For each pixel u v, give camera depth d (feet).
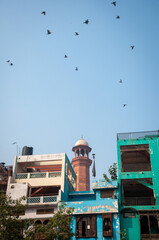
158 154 106.63
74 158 200.03
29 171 127.54
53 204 100.63
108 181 102.83
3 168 128.36
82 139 211.41
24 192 106.22
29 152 141.38
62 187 111.96
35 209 101.76
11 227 72.79
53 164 129.29
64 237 76.84
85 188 186.80
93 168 123.54
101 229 91.20
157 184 101.19
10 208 75.77
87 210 94.94
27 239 71.82
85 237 90.89
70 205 97.30
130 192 115.65
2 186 117.19
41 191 118.93
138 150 109.40
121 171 106.42
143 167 118.93
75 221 94.22
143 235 90.38
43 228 75.66
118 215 92.63
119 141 111.96
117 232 89.71
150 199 101.35
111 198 96.12
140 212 94.73
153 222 95.30
